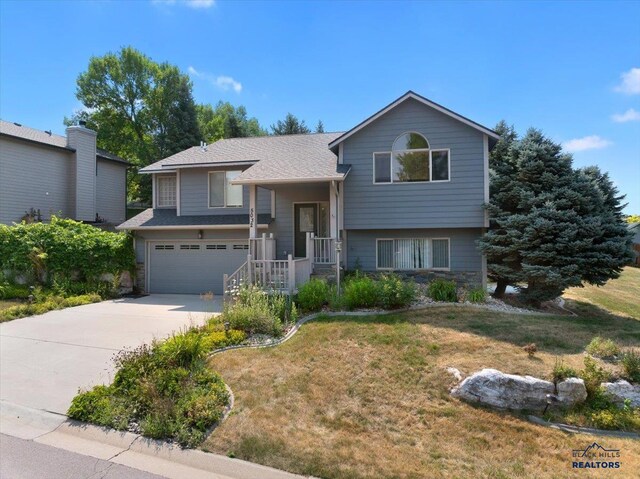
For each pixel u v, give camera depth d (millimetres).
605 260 10172
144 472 3809
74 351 7316
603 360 5992
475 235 12273
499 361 5984
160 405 4688
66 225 14453
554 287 10609
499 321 8203
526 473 3898
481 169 11758
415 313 8922
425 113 12055
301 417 4789
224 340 7234
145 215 15969
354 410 4980
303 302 9406
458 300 10359
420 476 3744
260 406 5008
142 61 32719
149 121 33781
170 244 15039
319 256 12648
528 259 10781
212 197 15500
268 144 16656
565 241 10234
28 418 4902
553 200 10836
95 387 5352
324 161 13055
